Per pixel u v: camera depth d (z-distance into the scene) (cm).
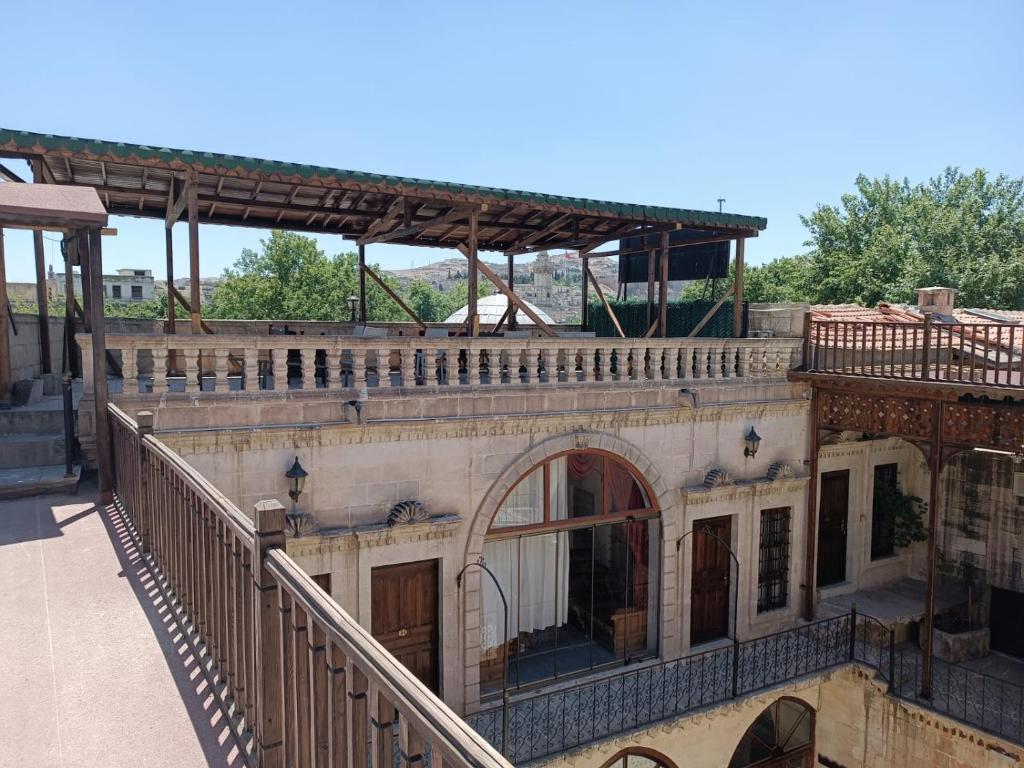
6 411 997
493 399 1048
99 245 769
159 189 1145
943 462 1197
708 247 1647
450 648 1038
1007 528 1480
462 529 1040
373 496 971
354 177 1013
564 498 1160
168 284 1269
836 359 1358
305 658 324
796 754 1367
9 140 820
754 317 1491
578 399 1125
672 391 1221
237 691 385
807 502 1420
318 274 4656
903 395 1227
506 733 912
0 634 477
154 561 595
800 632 1407
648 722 1052
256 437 882
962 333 1144
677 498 1246
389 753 262
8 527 698
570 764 989
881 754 1266
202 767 349
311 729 312
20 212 692
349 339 939
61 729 373
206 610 449
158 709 397
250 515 891
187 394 850
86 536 675
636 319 1808
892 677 1247
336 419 943
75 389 1241
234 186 1141
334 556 945
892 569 1642
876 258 3192
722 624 1348
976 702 1220
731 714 1190
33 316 1313
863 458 1566
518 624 1123
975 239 3153
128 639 475
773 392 1360
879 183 3534
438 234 1548
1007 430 1103
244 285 4612
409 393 988
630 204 1243
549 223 1479
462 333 1510
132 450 671
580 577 1195
